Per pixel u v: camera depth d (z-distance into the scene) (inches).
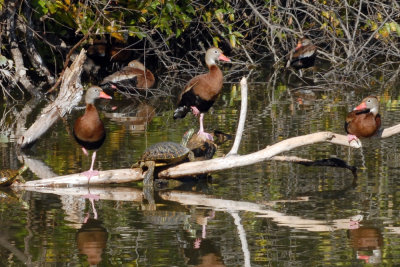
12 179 427.8
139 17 813.9
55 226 347.6
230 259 299.6
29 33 792.3
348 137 431.2
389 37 880.3
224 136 557.9
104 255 305.0
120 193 416.5
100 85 791.1
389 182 422.6
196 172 429.1
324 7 877.8
